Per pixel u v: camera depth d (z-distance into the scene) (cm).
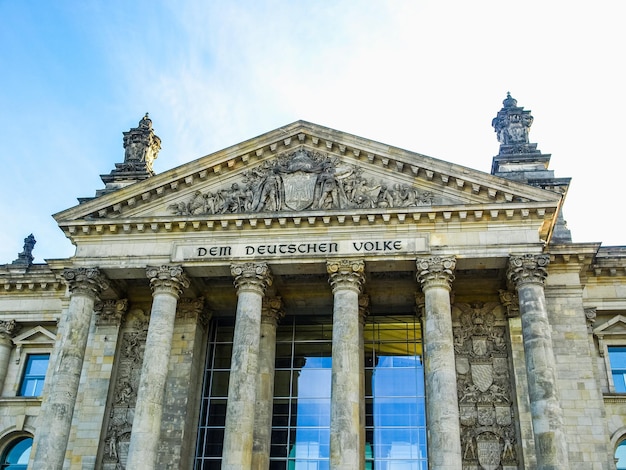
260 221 4944
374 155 5075
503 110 5869
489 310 5156
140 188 5159
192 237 5041
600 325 5319
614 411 5028
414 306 5316
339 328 4616
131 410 5119
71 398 4647
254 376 4597
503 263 4772
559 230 5534
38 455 4441
